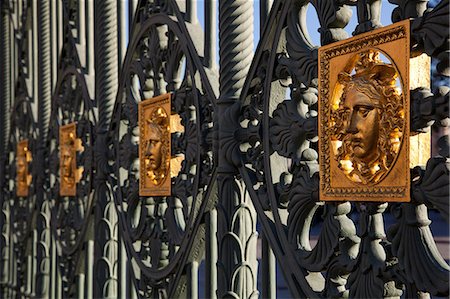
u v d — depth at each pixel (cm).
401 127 162
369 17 174
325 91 183
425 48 156
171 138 267
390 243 167
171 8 271
